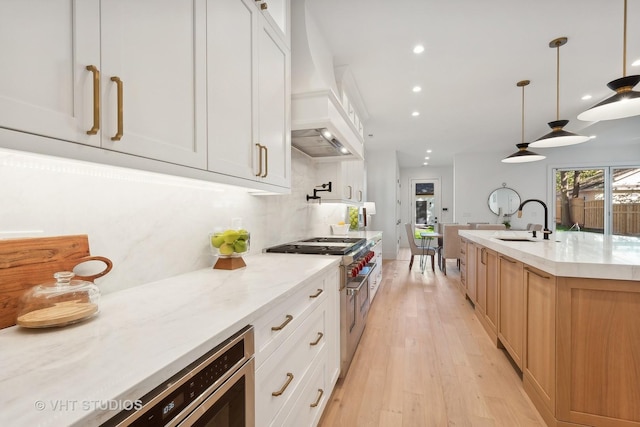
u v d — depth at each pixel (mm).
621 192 7016
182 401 661
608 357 1475
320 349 1648
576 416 1522
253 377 948
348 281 2312
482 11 2354
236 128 1377
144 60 903
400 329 3053
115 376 566
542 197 7426
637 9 2309
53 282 908
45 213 952
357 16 2406
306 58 2229
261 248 2264
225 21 1306
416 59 3074
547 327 1648
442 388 2023
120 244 1201
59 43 678
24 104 615
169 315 904
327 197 3389
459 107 4492
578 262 1487
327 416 1754
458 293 4387
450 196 10039
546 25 2520
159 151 952
